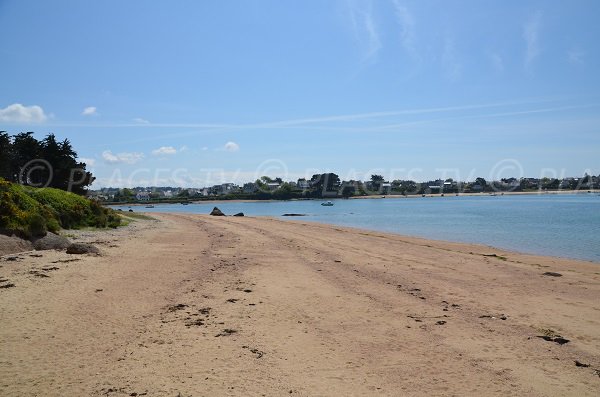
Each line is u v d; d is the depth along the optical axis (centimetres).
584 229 4112
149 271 1320
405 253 2091
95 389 549
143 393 544
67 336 730
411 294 1154
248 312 929
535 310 1021
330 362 673
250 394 555
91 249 1583
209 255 1755
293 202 18012
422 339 791
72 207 2530
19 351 659
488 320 925
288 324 859
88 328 775
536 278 1463
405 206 11662
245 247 2102
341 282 1291
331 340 775
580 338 820
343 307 1002
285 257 1791
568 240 3209
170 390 556
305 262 1672
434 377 627
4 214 1554
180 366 633
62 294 982
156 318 856
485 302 1089
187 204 17750
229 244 2222
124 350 685
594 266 1903
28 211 1802
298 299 1061
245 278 1294
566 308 1047
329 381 604
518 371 657
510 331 852
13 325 767
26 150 5075
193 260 1595
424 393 575
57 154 5275
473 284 1326
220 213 6494
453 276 1458
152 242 2153
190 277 1268
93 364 626
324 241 2589
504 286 1309
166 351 689
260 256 1792
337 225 4738
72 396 529
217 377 602
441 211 8450
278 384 588
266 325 845
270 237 2720
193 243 2206
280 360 673
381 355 709
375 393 572
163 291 1077
